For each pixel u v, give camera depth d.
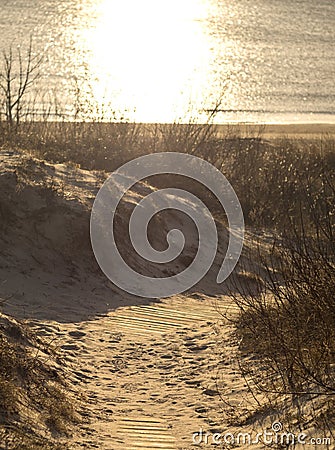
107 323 11.62
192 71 60.81
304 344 8.91
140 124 22.56
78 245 13.84
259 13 105.44
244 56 71.25
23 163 14.98
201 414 8.54
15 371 8.54
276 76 60.38
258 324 10.36
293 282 9.98
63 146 19.39
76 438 7.79
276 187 19.78
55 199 14.18
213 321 11.92
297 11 107.56
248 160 21.41
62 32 78.06
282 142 26.28
